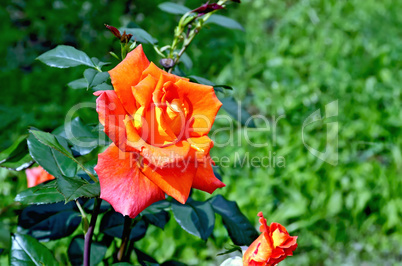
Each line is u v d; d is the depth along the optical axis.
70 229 1.65
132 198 1.08
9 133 3.60
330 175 3.42
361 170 3.52
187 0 5.21
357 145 3.82
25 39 4.65
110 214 1.73
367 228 3.23
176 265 1.76
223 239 2.95
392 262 3.07
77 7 4.93
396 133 3.94
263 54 4.84
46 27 4.74
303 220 3.18
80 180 1.20
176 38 1.60
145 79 1.08
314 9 5.64
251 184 3.34
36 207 1.64
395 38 5.35
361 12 5.70
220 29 4.95
